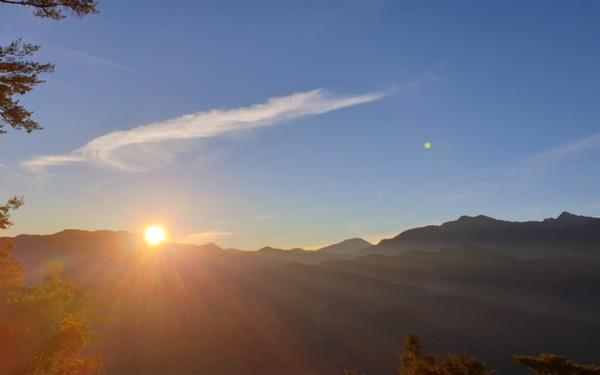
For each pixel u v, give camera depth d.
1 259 21.84
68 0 12.25
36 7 12.23
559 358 14.95
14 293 20.55
